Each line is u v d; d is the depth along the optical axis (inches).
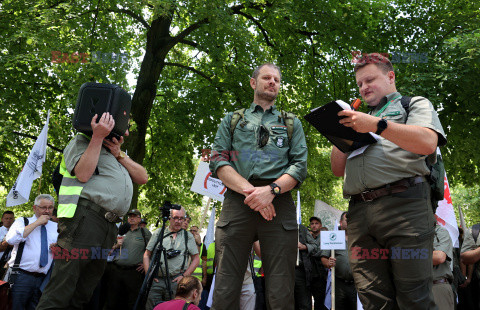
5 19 497.0
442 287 186.4
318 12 544.7
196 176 351.6
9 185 607.2
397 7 583.8
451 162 576.7
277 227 111.7
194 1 464.4
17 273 241.1
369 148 102.7
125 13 532.4
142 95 520.4
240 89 546.3
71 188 119.4
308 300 330.6
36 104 517.3
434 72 494.6
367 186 101.8
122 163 133.9
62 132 574.2
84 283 121.6
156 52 534.9
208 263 326.0
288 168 115.1
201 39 524.7
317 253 337.4
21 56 444.8
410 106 103.7
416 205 97.5
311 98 589.0
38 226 252.1
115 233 127.8
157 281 287.6
